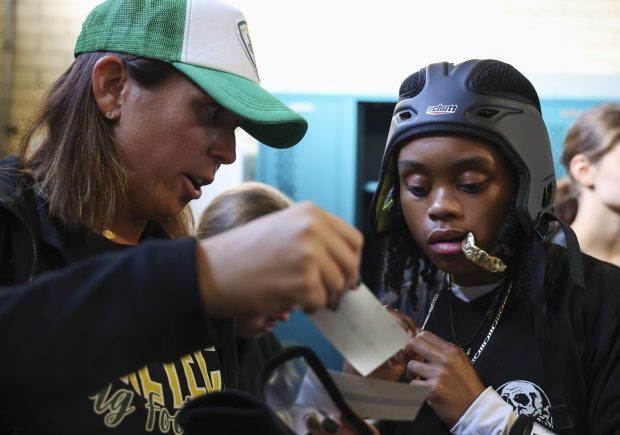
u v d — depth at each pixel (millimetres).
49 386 476
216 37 845
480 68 841
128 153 844
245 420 535
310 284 472
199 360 870
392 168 911
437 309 984
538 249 854
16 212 732
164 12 830
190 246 500
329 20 2713
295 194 2410
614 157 1658
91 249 835
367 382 621
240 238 497
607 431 799
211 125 844
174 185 859
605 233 1692
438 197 832
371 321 605
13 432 679
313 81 2518
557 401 832
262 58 2723
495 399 820
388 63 2682
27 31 2980
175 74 824
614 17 2672
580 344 832
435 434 880
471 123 805
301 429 602
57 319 475
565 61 2699
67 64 2967
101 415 727
